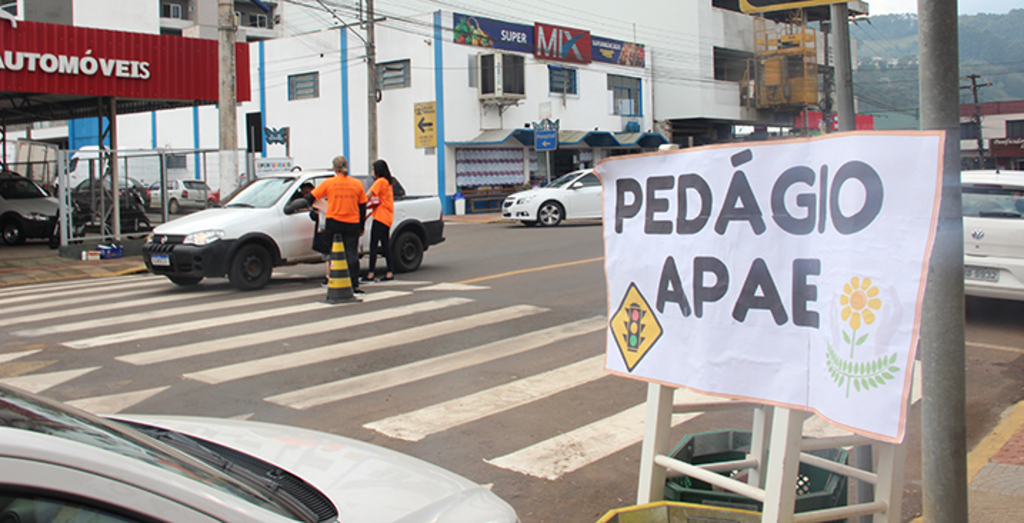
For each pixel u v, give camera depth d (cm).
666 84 4078
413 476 242
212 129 3688
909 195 232
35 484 152
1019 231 775
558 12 4272
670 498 323
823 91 4459
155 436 258
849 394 241
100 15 2342
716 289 282
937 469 270
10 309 1013
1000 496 405
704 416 556
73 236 1664
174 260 1072
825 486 332
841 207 247
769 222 269
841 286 246
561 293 1035
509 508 237
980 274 805
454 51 2930
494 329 825
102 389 623
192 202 1798
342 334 809
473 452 485
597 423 536
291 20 4659
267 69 3409
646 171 304
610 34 4156
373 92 2753
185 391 616
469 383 633
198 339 794
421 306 956
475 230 2214
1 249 1852
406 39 2961
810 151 260
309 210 1152
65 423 194
